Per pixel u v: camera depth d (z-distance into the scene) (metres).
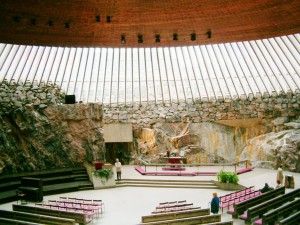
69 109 20.17
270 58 22.92
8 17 16.03
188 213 11.31
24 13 16.12
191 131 23.67
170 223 10.27
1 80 21.45
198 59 24.05
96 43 18.70
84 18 17.03
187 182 17.48
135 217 12.02
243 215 11.35
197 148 23.28
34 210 12.12
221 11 16.66
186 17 17.19
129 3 16.25
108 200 14.71
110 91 24.81
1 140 16.73
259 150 21.84
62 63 22.92
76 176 18.31
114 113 24.34
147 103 24.77
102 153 20.80
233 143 23.44
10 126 17.75
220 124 23.70
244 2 15.90
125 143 23.77
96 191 16.72
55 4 15.98
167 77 24.78
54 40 17.97
